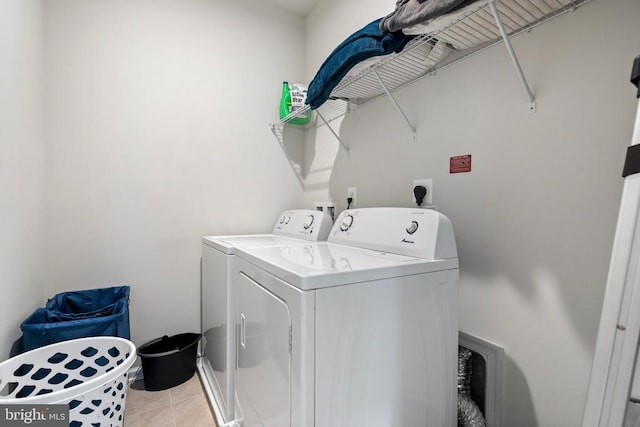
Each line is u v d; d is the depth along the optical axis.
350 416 0.89
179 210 2.07
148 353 1.92
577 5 0.94
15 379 1.20
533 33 1.05
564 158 0.98
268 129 2.39
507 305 1.13
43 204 1.64
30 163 1.47
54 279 1.72
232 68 2.24
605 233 0.89
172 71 2.03
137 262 1.94
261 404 1.08
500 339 1.16
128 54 1.89
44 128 1.65
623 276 0.53
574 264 0.96
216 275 1.65
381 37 1.11
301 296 0.81
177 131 2.05
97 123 1.81
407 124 1.55
